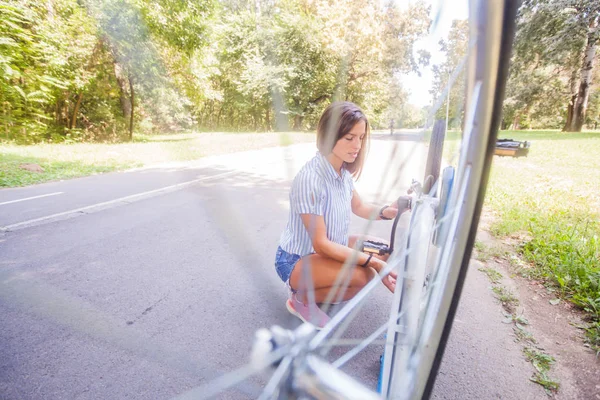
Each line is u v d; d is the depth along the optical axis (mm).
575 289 2844
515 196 5871
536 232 4012
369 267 1756
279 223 4305
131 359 1960
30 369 1884
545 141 16141
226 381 378
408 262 1198
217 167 7480
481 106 488
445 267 642
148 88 13398
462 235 608
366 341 491
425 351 682
